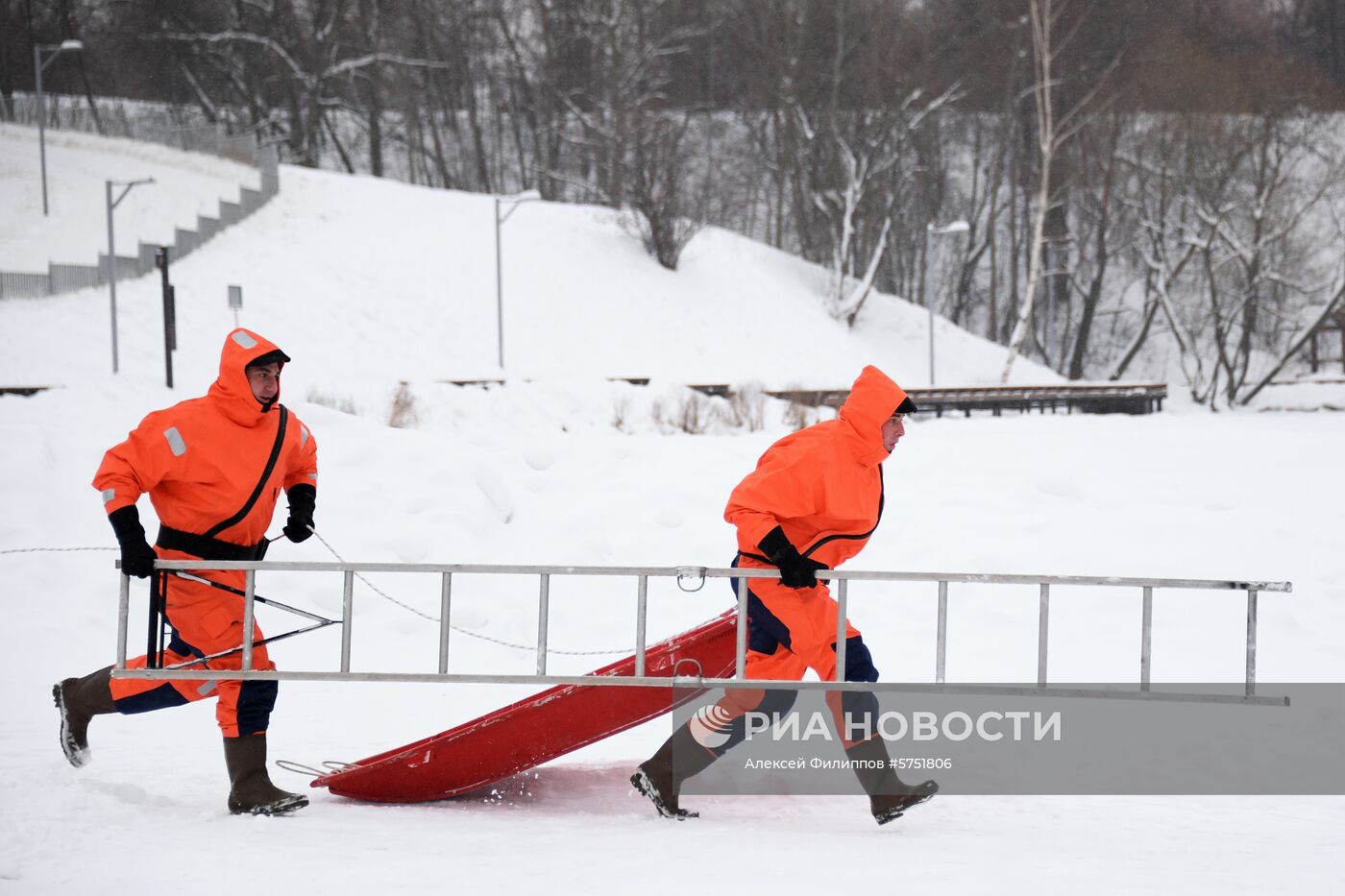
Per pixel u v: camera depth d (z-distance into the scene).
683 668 6.45
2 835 5.38
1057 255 71.88
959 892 4.59
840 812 6.45
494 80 73.44
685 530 15.50
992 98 69.00
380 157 72.25
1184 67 60.72
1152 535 15.40
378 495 14.34
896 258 72.81
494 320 44.34
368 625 11.86
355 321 40.53
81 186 44.78
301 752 7.74
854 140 65.06
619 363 44.31
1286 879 4.89
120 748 7.59
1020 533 15.45
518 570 6.04
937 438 28.45
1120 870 5.05
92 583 12.20
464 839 5.59
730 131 76.75
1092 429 32.44
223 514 6.17
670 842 5.58
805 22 65.62
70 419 20.95
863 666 6.20
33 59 65.62
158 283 38.25
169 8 63.75
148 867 4.90
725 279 54.28
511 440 20.44
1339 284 61.66
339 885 4.63
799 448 6.07
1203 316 65.75
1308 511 16.73
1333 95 61.78
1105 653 11.26
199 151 49.75
